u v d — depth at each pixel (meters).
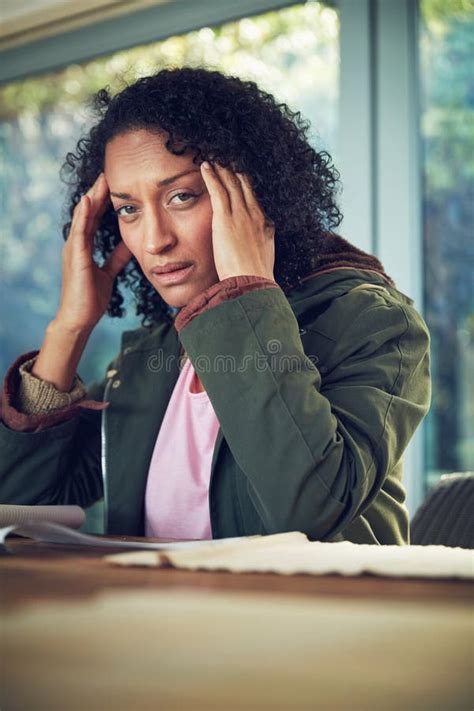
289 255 1.23
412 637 0.38
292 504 0.94
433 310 2.46
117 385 1.29
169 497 1.21
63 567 0.65
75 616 0.42
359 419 1.00
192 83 1.18
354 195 2.55
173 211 1.16
